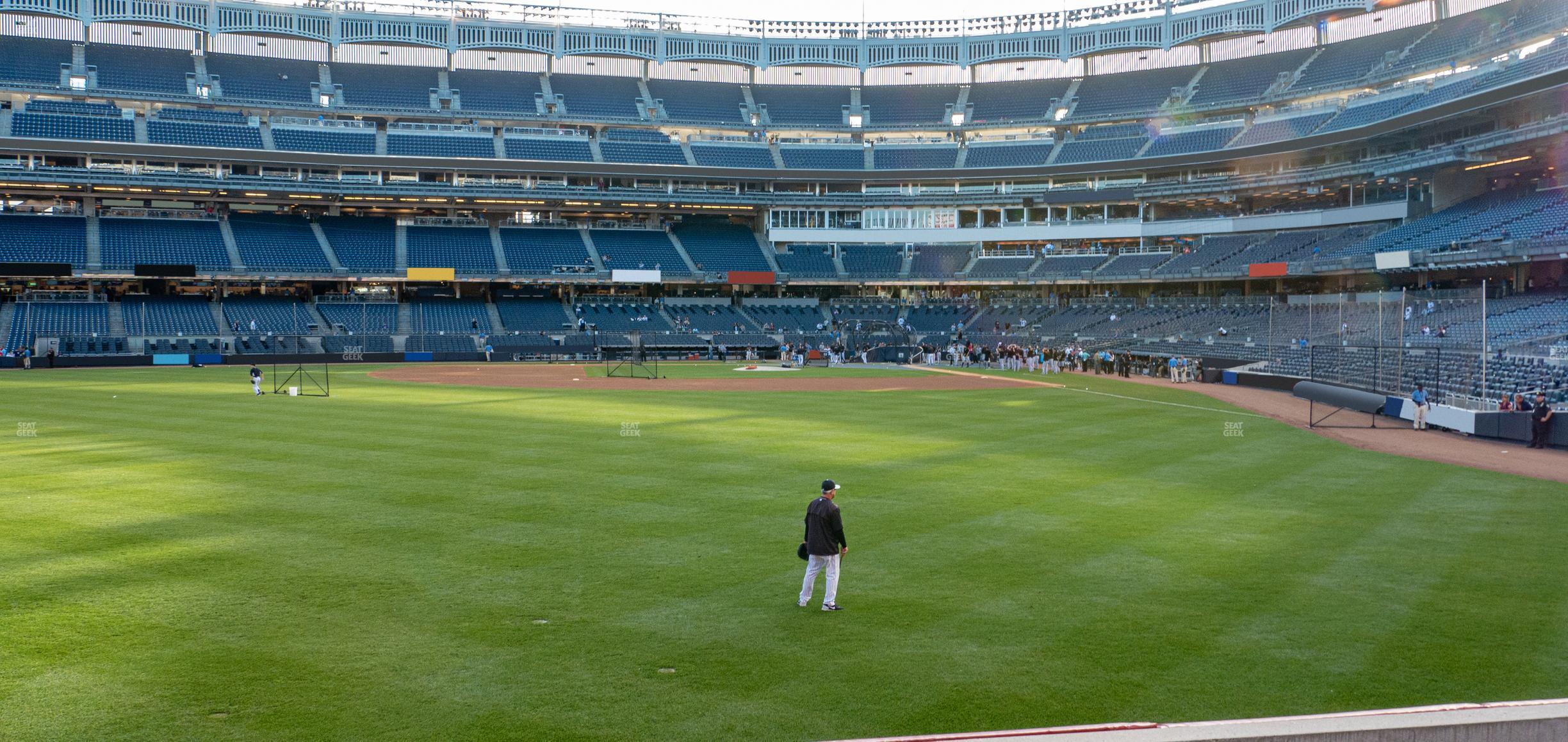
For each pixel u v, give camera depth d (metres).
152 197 87.62
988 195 98.50
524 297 94.75
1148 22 95.19
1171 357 68.88
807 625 12.40
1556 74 55.78
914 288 102.44
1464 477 23.83
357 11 95.19
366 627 12.17
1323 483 22.77
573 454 26.45
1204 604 13.34
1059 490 21.70
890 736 9.22
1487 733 7.09
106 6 85.25
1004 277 95.06
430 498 20.19
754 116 102.75
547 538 16.80
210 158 84.06
